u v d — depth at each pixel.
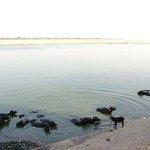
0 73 61.41
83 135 24.53
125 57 103.62
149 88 44.53
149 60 92.56
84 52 129.25
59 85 46.34
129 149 19.03
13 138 24.78
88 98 37.72
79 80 51.28
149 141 20.34
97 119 28.42
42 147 21.64
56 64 78.81
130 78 54.12
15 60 90.69
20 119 29.67
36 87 44.91
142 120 26.17
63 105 34.19
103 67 71.75
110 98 37.78
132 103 35.41
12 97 38.72
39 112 31.62
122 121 26.34
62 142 22.50
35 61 87.50
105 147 19.59
